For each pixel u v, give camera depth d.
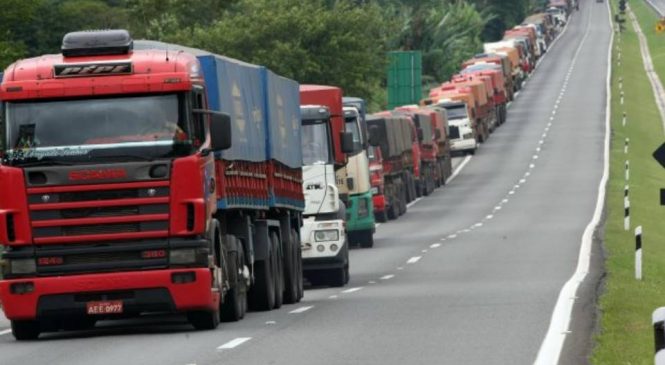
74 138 40.41
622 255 73.06
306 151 66.12
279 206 53.50
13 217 40.31
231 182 45.62
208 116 42.00
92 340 39.91
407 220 112.56
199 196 40.44
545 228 96.44
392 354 33.69
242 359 33.31
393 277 65.44
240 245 46.69
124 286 40.22
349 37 154.25
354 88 155.88
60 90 40.56
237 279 45.31
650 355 33.19
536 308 45.12
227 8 157.25
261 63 148.25
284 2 154.62
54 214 40.25
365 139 88.62
